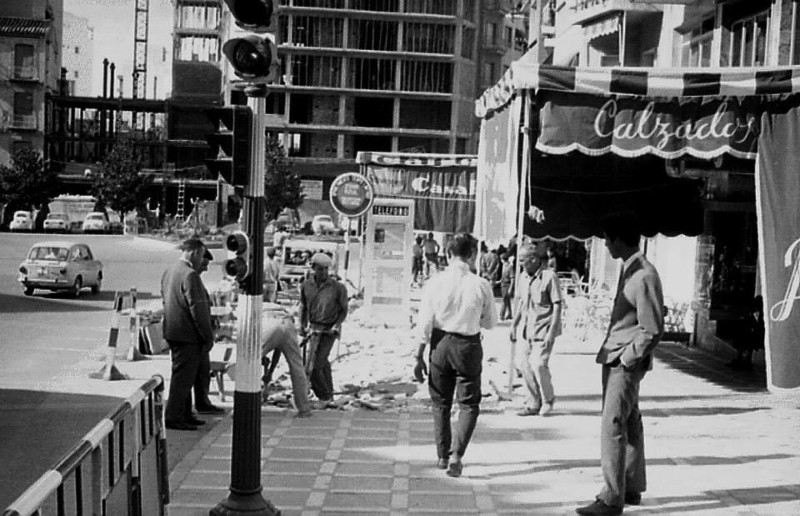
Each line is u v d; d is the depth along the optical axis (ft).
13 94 285.64
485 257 100.68
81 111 315.17
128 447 18.30
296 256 97.04
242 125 24.11
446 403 30.25
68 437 35.14
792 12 50.16
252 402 24.34
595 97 37.93
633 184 54.95
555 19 112.27
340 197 72.49
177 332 36.19
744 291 57.06
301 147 318.65
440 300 29.55
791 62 50.14
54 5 319.68
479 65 342.64
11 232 243.81
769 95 36.76
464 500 27.27
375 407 40.96
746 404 43.09
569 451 33.24
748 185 54.34
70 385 46.19
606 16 78.38
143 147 318.24
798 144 36.58
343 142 317.83
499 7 342.44
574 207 55.21
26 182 260.83
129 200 276.62
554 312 38.93
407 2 316.81
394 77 317.63
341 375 49.80
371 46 316.19
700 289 63.16
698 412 40.98
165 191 314.96
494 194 48.42
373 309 73.46
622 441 25.50
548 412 39.40
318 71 314.96
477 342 29.63
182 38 341.41
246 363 24.23
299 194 287.69
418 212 100.12
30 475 29.89
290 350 39.01
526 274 40.09
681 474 30.22
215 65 320.50
